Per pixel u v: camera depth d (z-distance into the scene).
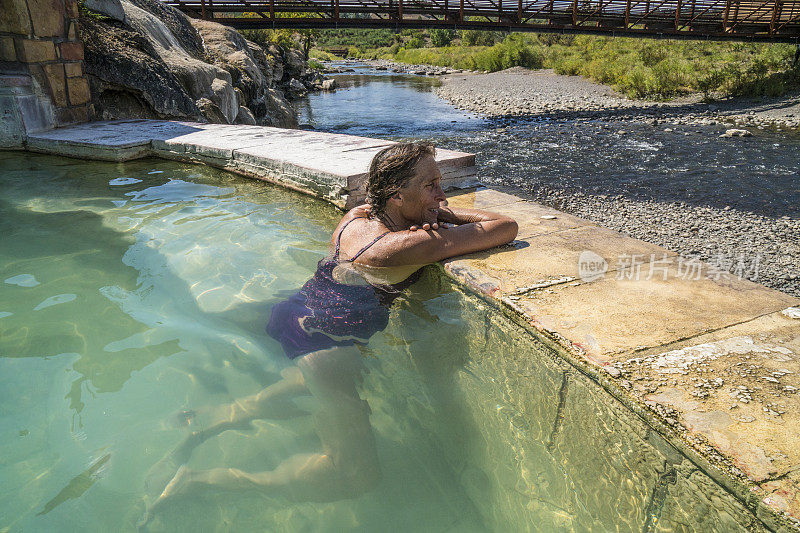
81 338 2.11
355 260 2.66
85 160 5.72
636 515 1.43
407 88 31.33
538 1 21.06
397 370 2.00
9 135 6.14
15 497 1.38
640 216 7.57
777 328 1.90
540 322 1.96
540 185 9.34
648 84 21.47
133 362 1.97
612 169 10.46
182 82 9.46
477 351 2.20
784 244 6.41
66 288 2.53
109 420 1.67
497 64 40.09
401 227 2.75
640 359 1.71
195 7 18.44
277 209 3.86
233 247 3.09
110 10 8.79
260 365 1.99
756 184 9.10
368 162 4.30
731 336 1.85
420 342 2.18
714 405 1.48
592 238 2.96
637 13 22.31
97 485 1.43
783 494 1.19
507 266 2.54
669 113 17.67
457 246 2.67
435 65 52.91
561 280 2.36
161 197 4.18
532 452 1.67
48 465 1.49
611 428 1.62
